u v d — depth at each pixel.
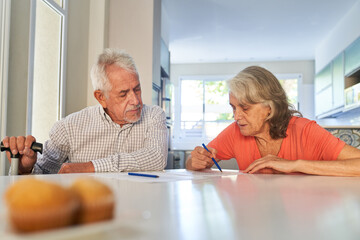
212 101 7.10
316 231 0.28
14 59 1.85
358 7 4.02
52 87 2.33
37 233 0.19
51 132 1.42
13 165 1.05
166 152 1.45
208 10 4.34
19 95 1.89
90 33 2.88
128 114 1.34
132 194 0.52
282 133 1.22
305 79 6.88
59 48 2.41
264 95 1.16
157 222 0.31
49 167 1.41
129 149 1.44
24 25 1.94
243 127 1.22
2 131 1.69
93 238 0.23
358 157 1.06
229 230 0.28
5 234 0.20
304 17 4.58
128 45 2.96
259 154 1.33
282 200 0.46
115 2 2.98
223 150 1.42
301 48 6.08
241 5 4.19
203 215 0.35
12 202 0.20
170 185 0.67
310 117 6.78
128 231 0.26
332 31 5.12
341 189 0.60
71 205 0.21
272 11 4.37
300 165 1.00
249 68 1.22
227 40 5.60
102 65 1.31
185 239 0.25
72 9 2.58
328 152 1.13
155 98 3.36
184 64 7.23
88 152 1.43
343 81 4.49
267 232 0.28
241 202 0.44
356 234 0.27
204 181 0.76
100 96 1.36
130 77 1.31
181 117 7.12
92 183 0.24
